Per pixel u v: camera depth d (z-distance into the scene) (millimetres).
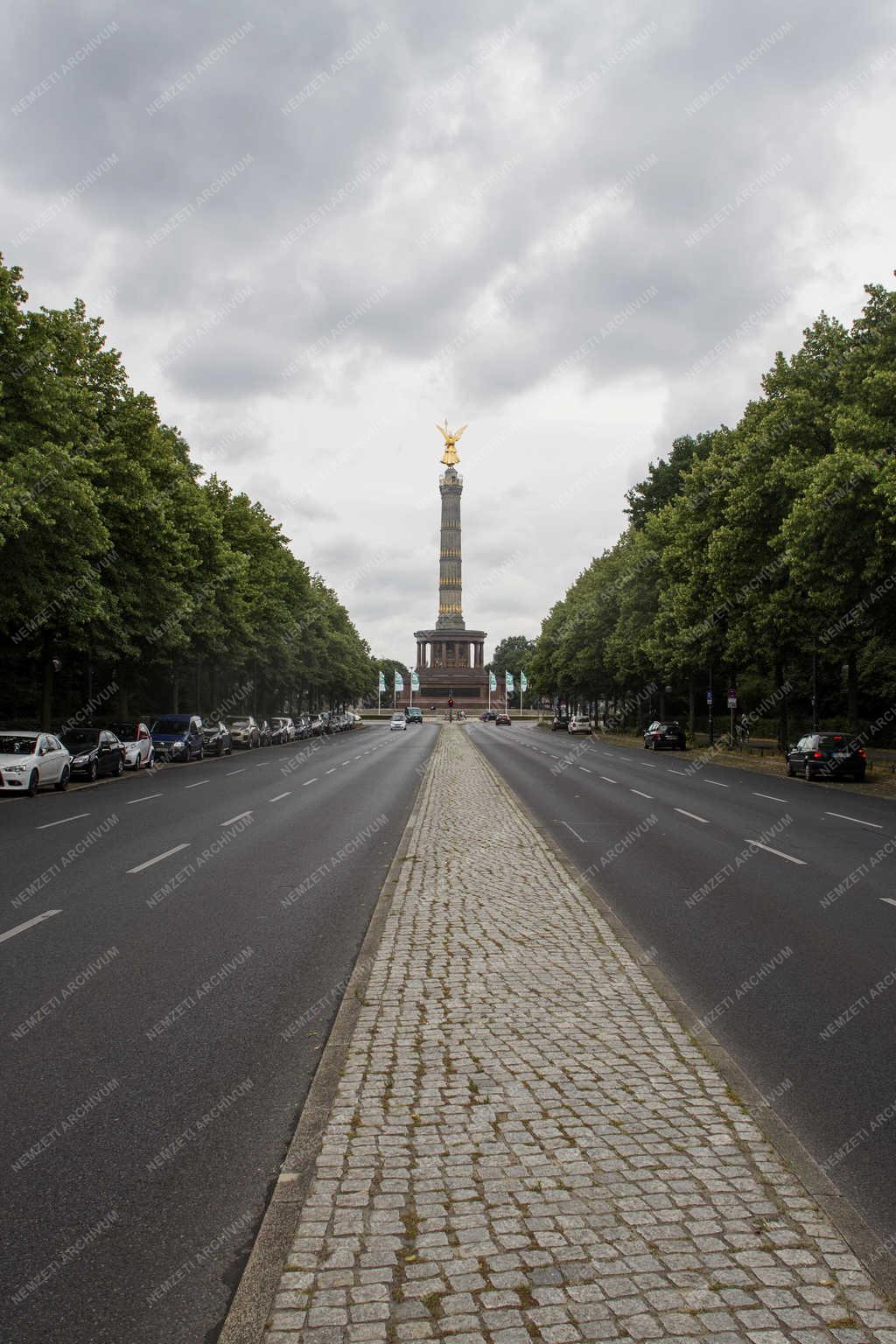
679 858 14750
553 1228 3965
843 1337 3303
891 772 35656
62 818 19953
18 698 46625
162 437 38781
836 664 52406
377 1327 3361
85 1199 4367
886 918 10453
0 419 24344
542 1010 6895
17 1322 3512
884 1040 6520
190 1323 3516
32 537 25250
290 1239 3922
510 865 13344
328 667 100312
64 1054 6195
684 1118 5027
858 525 26016
